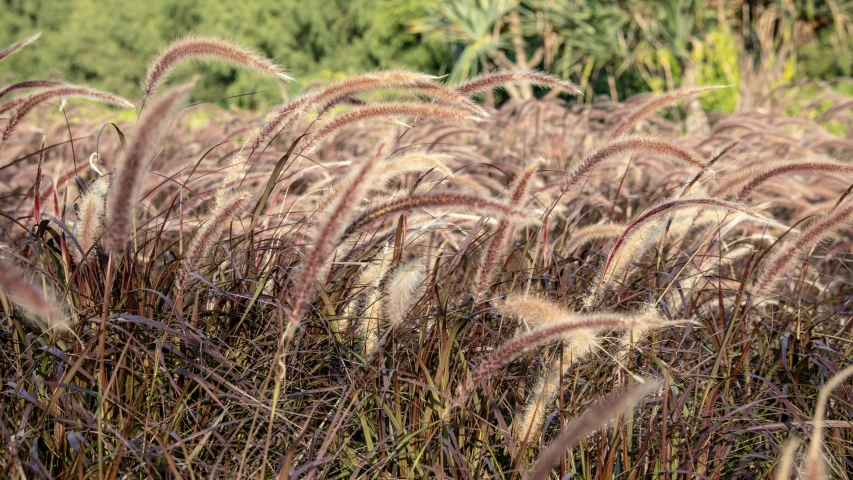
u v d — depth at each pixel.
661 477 2.70
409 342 3.00
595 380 2.97
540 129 8.00
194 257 2.67
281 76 3.20
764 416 3.28
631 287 3.55
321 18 31.88
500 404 2.95
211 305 3.03
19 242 3.62
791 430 2.86
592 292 3.10
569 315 2.42
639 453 2.68
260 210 2.96
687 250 4.09
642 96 8.16
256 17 32.72
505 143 7.95
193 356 2.76
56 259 2.75
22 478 2.18
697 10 18.09
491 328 3.17
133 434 2.55
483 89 3.49
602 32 19.14
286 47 32.50
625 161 5.41
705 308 3.74
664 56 18.48
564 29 19.56
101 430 2.29
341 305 3.06
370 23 31.50
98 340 2.42
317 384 2.90
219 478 2.59
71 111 9.04
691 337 3.50
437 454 2.66
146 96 3.16
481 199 2.13
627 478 2.69
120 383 2.59
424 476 2.55
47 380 2.41
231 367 2.61
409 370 2.88
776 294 3.89
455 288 3.19
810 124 7.32
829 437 2.99
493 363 2.32
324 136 3.11
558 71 19.81
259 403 2.35
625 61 19.05
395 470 2.66
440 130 5.70
